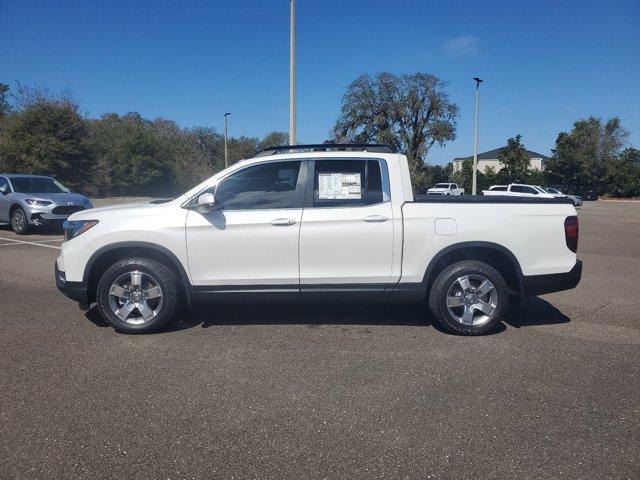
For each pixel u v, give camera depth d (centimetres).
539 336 532
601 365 452
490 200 537
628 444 322
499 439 327
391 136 4053
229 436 331
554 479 286
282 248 514
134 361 455
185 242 514
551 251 529
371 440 326
